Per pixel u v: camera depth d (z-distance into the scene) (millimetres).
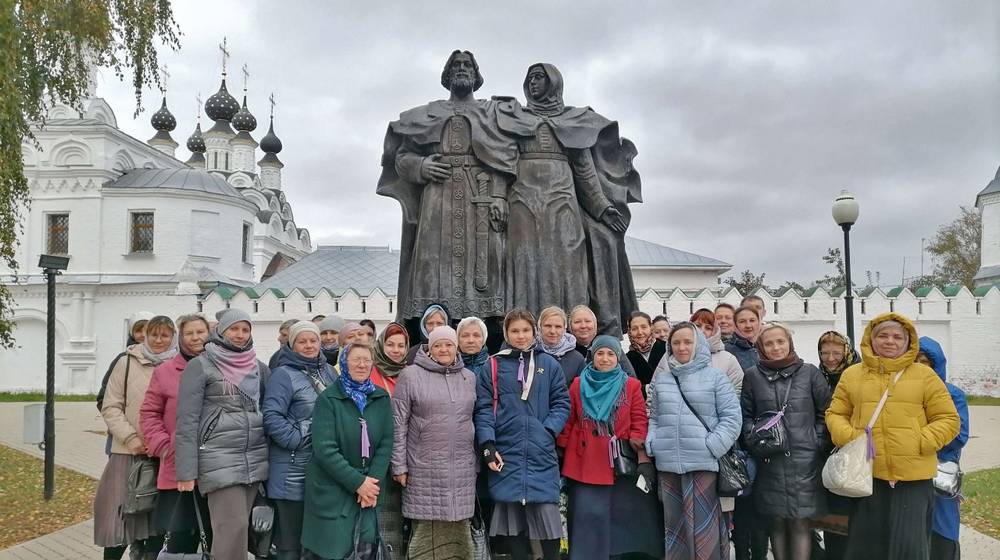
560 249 6457
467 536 4992
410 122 6598
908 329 4895
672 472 5113
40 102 13180
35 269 34219
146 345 6047
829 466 4844
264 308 27656
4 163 10945
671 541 5109
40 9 11984
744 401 5406
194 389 4977
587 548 5086
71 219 34750
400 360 5547
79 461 13180
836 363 5539
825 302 27984
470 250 6391
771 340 5305
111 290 32656
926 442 4711
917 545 4754
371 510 4855
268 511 5043
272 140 60125
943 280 51562
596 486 5145
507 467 5012
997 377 28156
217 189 36688
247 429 5016
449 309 6332
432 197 6480
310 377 5258
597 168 6887
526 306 6359
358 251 35844
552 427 5051
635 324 6309
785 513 5133
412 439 4996
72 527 8289
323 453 4711
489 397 5137
